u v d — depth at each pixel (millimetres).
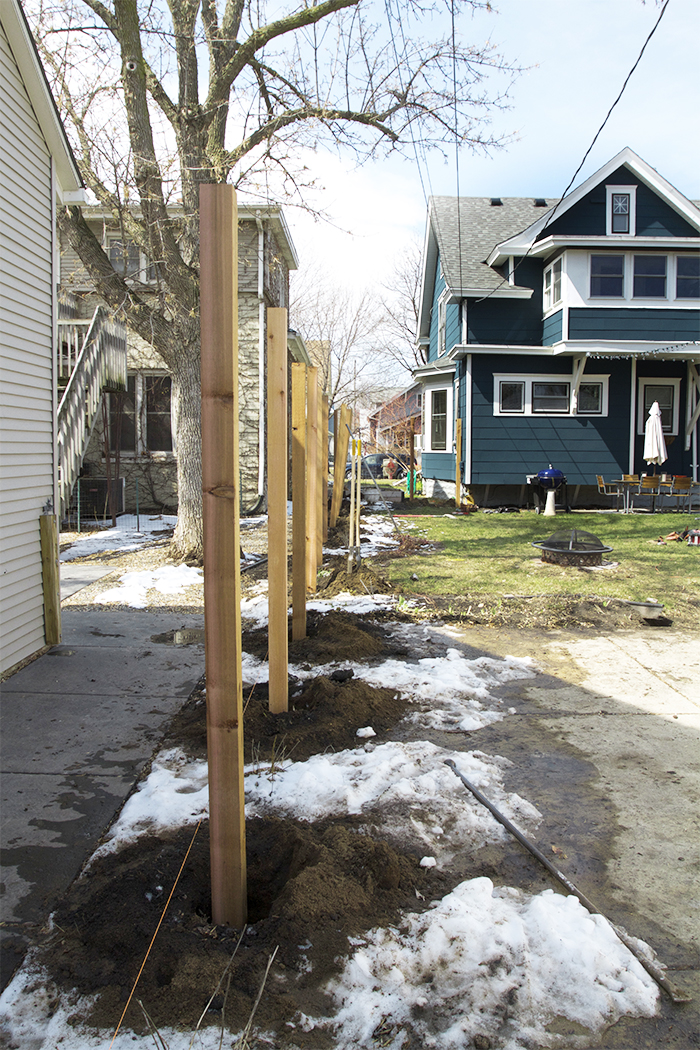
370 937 2188
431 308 23156
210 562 2100
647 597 7117
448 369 18688
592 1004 1958
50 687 4551
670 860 2684
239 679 2176
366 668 4863
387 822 2895
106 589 7602
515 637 5836
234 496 2088
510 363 17141
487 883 2457
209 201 1978
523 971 2064
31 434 5086
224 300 2008
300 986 1997
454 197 20969
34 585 5188
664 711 4223
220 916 2242
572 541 9070
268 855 2639
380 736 3816
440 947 2141
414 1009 1936
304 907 2242
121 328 13766
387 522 14320
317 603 6789
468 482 17203
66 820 2949
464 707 4254
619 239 16031
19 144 4875
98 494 14484
